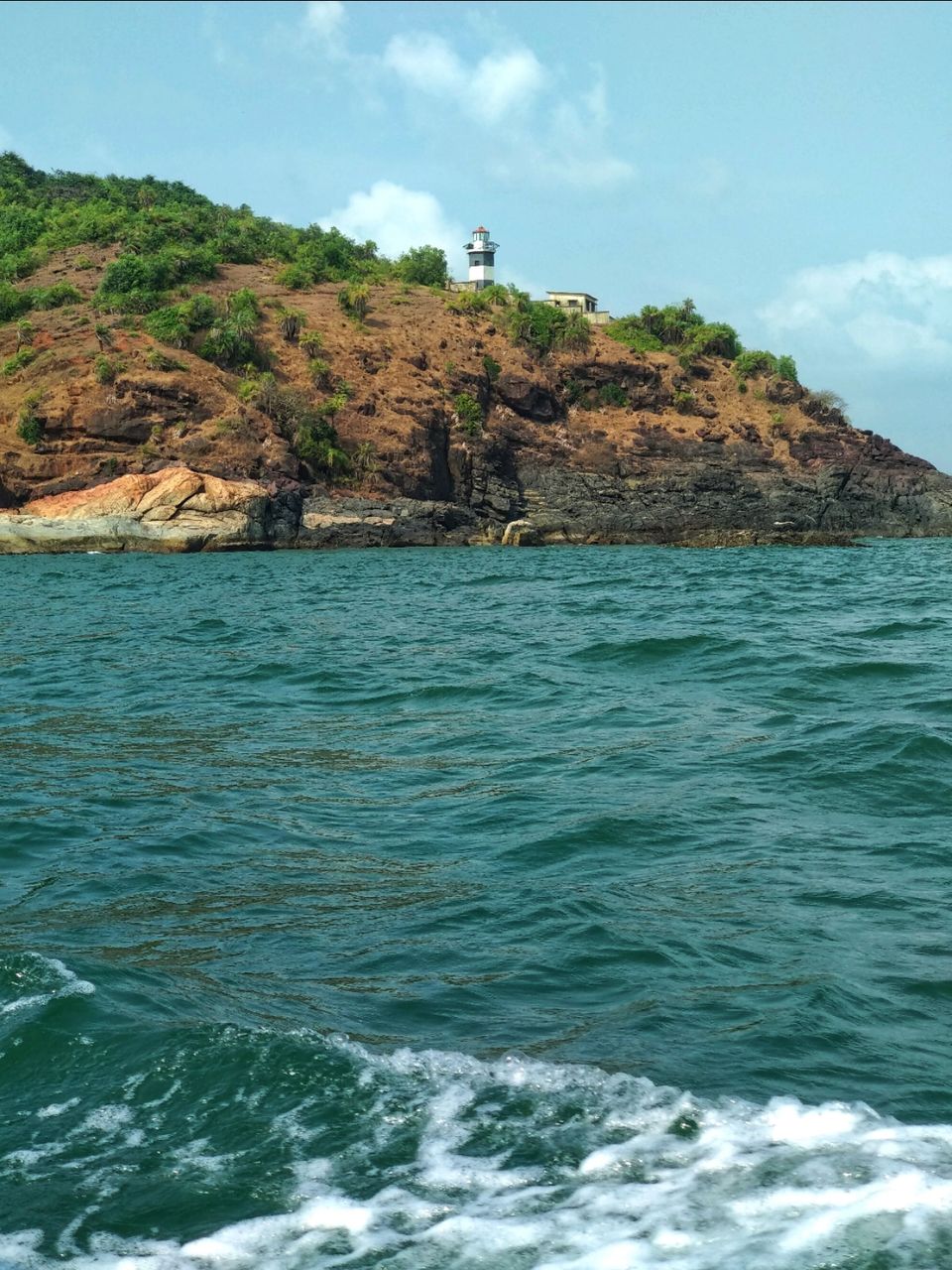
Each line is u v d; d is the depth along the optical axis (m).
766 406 126.56
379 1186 5.19
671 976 7.57
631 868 9.84
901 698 16.64
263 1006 7.13
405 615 32.75
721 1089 5.98
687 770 13.01
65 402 93.00
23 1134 5.70
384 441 100.62
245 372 102.25
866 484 116.50
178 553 84.75
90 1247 4.85
